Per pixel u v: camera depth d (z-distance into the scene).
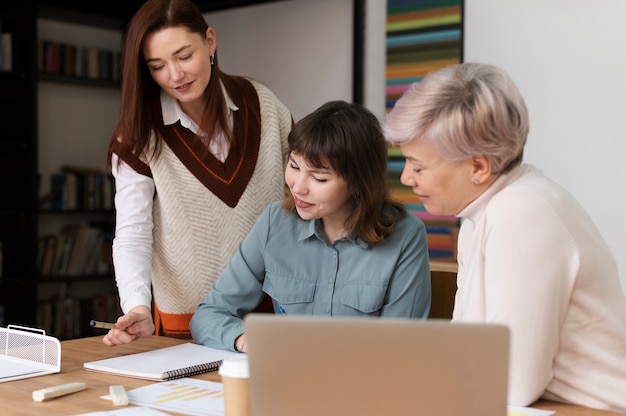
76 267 5.36
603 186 3.82
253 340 1.07
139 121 2.20
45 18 5.41
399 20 4.42
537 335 1.36
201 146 2.33
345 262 2.02
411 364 1.03
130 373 1.71
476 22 4.17
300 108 4.90
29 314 5.00
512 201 1.38
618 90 3.76
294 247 2.06
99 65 5.55
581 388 1.42
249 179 2.41
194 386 1.62
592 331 1.41
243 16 5.12
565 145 3.93
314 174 1.89
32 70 4.99
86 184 5.42
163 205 2.29
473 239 1.46
